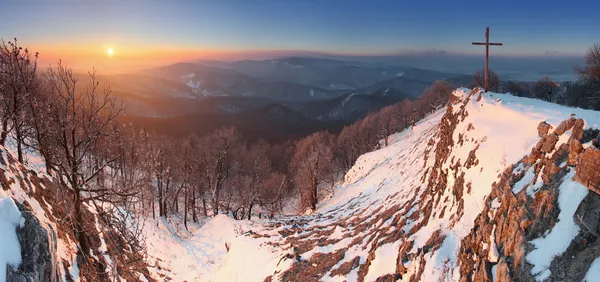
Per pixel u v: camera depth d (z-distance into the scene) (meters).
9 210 10.91
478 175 12.98
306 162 54.62
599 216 6.53
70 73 14.66
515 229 8.51
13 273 10.14
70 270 14.49
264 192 59.12
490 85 69.81
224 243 31.97
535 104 16.02
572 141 8.29
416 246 13.03
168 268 28.28
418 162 28.08
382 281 13.05
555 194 7.88
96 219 21.64
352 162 88.12
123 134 40.69
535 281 7.04
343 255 17.78
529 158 10.30
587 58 31.39
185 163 45.25
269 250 24.11
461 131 17.31
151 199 38.69
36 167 23.45
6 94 20.59
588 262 6.38
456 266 10.42
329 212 33.59
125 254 22.03
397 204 21.08
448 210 13.80
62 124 14.84
